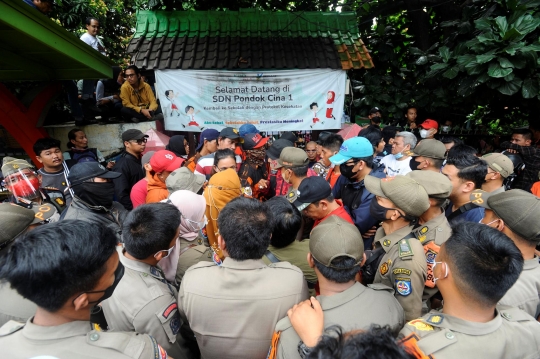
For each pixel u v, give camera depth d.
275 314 1.40
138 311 1.39
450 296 1.18
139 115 5.69
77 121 5.36
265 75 5.73
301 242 1.95
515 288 1.43
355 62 5.91
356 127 5.80
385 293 1.43
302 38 6.18
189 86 5.67
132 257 1.50
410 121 6.84
